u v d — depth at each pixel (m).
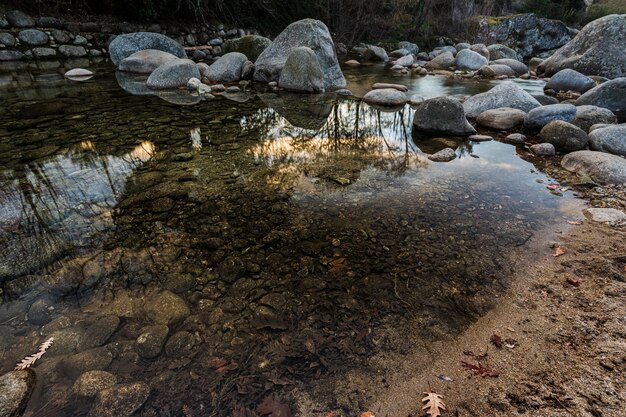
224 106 6.39
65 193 3.15
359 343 1.73
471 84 9.24
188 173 3.65
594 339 1.70
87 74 8.44
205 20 12.27
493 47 14.09
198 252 2.43
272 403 1.43
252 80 8.95
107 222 2.75
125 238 2.56
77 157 3.90
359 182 3.56
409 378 1.55
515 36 15.98
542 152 4.29
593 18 20.09
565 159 3.98
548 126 4.57
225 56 8.90
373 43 15.29
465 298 2.03
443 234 2.68
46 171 3.55
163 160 3.94
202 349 1.69
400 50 14.48
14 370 1.55
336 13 14.98
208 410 1.40
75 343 1.70
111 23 10.51
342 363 1.62
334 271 2.27
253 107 6.40
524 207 3.08
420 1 15.63
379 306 1.97
